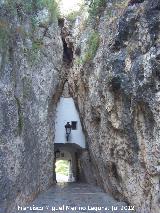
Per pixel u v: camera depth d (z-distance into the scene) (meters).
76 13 18.67
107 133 12.86
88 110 15.96
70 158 25.78
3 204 8.77
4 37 9.16
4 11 9.30
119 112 11.09
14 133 9.70
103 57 12.34
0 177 8.55
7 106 9.23
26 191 11.41
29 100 11.72
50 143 16.50
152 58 8.80
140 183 10.09
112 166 12.87
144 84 9.07
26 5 11.73
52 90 15.74
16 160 9.83
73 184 19.50
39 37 13.71
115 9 11.99
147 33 9.20
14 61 10.05
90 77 14.63
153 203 9.13
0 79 8.88
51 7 15.30
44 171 15.25
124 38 10.71
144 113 9.38
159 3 9.04
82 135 19.25
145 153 9.52
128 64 10.15
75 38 17.88
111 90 11.22
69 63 19.83
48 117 15.51
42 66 13.94
